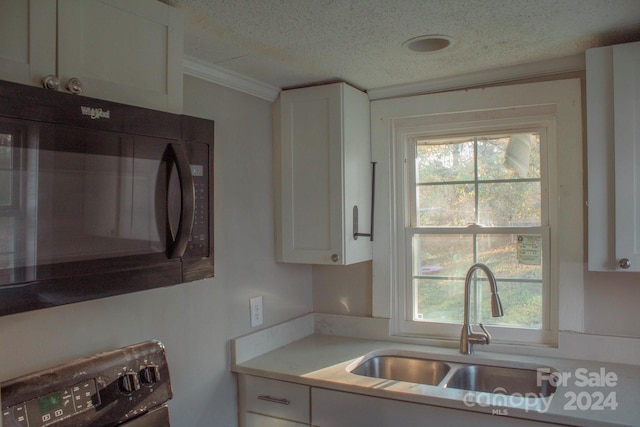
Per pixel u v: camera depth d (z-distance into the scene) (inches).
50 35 42.2
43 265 39.4
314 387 73.6
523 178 85.7
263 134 88.7
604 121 67.0
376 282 94.6
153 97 51.7
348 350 87.6
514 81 83.1
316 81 86.4
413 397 65.9
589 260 68.2
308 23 61.0
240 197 82.7
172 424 69.2
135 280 46.7
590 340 77.4
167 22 53.6
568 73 79.6
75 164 41.6
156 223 48.6
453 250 90.8
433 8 57.1
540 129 84.3
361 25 61.8
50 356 53.4
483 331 83.4
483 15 59.3
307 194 86.8
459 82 86.4
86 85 45.0
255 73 81.0
